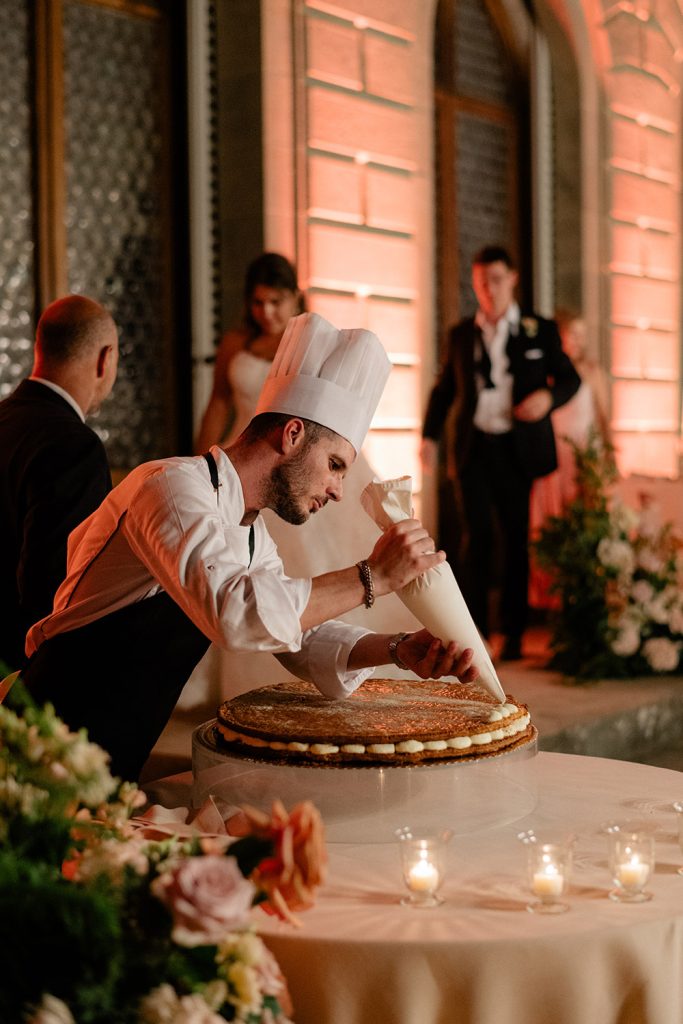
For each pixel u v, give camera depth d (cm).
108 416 575
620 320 836
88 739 214
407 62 656
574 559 535
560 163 810
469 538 576
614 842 159
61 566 260
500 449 570
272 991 125
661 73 866
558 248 815
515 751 187
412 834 174
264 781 179
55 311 290
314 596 194
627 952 145
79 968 114
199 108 600
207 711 380
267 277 486
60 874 123
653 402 870
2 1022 113
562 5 780
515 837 180
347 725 186
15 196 536
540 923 146
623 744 473
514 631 579
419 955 140
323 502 216
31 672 221
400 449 659
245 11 593
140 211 586
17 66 537
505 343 569
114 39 573
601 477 546
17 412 279
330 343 212
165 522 198
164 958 117
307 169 607
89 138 563
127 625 215
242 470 211
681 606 540
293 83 604
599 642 530
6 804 122
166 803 221
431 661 209
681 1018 150
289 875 123
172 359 601
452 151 747
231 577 192
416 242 663
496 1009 141
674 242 888
